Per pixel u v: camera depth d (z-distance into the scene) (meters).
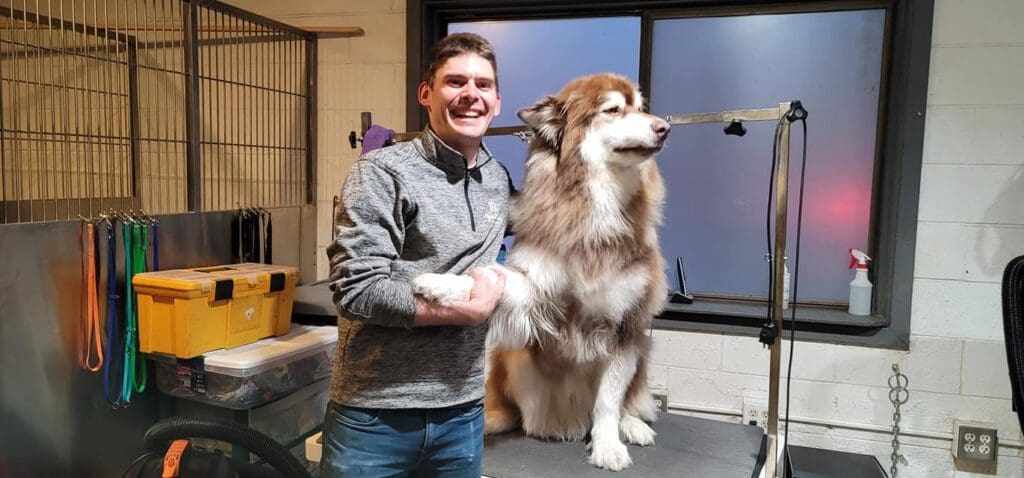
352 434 1.29
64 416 2.03
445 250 1.33
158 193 3.21
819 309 2.67
